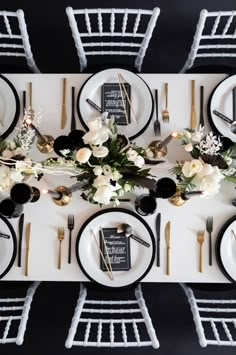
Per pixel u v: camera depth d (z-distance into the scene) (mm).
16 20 2199
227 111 1529
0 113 1540
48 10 2227
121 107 1533
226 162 1312
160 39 2188
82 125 1550
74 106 1563
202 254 1515
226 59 2092
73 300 2125
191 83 1562
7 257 1491
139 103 1537
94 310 1608
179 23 2205
